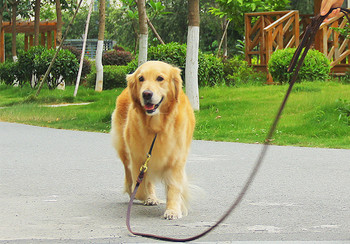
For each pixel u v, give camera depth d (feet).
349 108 41.55
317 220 16.40
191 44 48.01
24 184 22.93
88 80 86.48
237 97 52.31
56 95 72.79
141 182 17.34
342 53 72.13
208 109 48.42
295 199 19.69
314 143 35.68
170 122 16.20
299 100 46.91
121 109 18.71
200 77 62.69
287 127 39.91
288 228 15.38
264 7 75.25
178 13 137.90
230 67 68.54
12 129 46.37
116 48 135.44
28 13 128.26
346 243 13.75
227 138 38.52
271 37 66.59
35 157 30.73
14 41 105.19
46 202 19.36
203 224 15.94
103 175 25.03
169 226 15.70
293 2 120.37
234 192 21.04
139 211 17.88
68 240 14.16
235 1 75.51
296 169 26.30
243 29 80.84
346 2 73.97
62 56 80.74
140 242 13.91
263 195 20.45
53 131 44.98
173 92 16.21
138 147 16.43
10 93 84.69
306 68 60.95
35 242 13.96
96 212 17.72
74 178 24.29
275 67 61.82
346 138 36.99
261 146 35.04
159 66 16.11
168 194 16.80
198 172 25.63
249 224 15.90
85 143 37.14
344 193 20.74
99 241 14.06
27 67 84.53
